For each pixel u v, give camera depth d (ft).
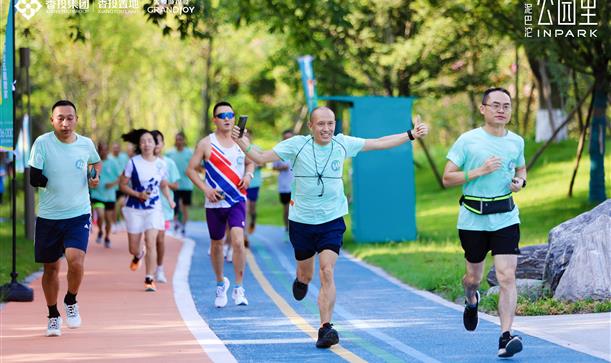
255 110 244.83
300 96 214.07
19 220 121.60
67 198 42.01
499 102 35.68
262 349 37.93
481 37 125.90
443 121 202.59
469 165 36.11
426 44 121.90
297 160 39.29
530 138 152.15
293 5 97.35
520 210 101.19
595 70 95.96
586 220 49.70
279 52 148.46
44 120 206.39
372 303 52.03
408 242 86.84
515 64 163.43
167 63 202.90
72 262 42.04
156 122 244.83
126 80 211.00
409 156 88.99
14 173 55.36
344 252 83.51
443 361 34.40
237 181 51.52
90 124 207.51
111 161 92.12
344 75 137.18
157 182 61.16
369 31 128.16
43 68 186.19
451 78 141.38
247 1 100.58
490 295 49.03
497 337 39.55
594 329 39.40
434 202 122.62
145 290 58.54
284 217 95.81
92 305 52.03
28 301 53.78
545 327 40.93
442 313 47.47
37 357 36.70
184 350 37.73
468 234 36.19
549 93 136.87
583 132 102.53
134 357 36.40
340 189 39.63
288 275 67.51
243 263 51.78
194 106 237.45
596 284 45.80
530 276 53.01
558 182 113.39
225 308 51.01
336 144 39.40
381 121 88.12
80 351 37.91
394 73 134.00
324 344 37.86
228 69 205.36
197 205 170.81
